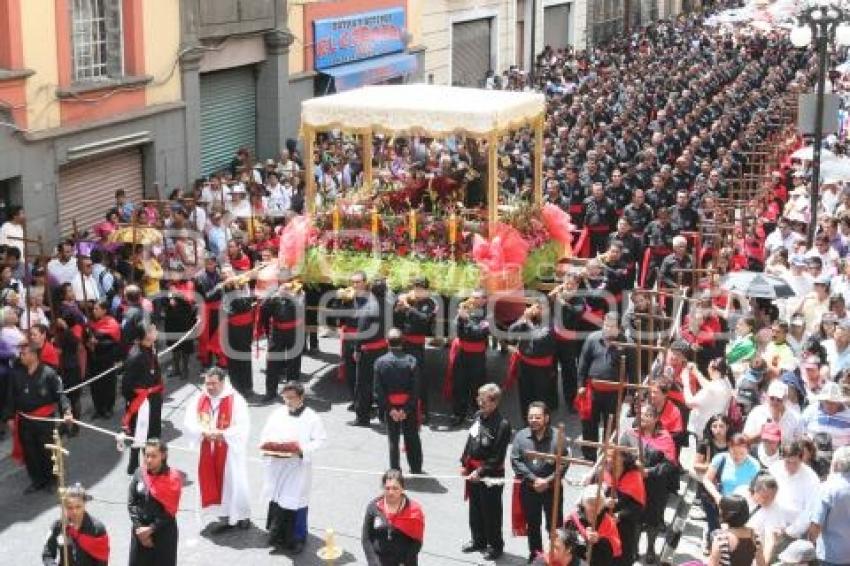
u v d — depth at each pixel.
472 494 13.61
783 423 13.80
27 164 22.53
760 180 28.00
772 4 59.84
